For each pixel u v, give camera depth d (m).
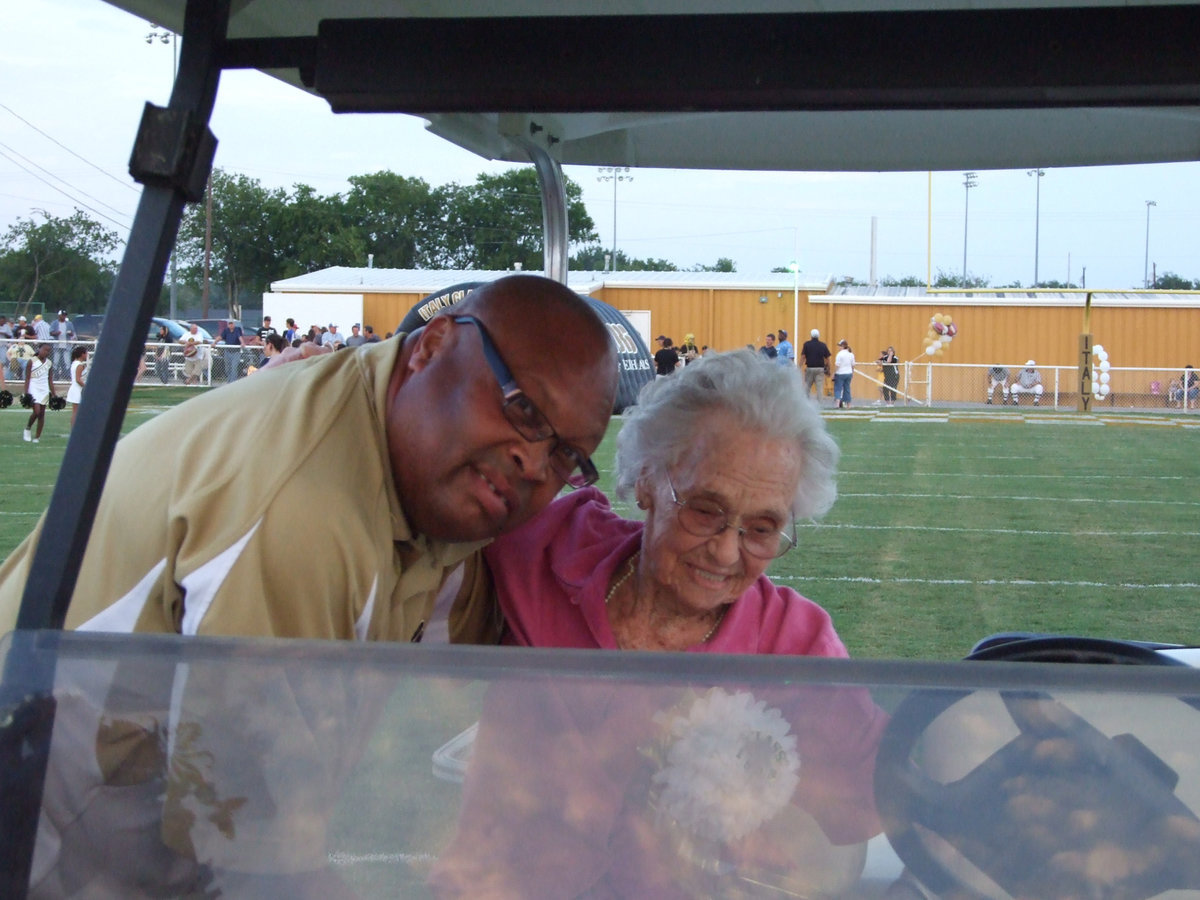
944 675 1.16
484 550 2.29
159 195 1.33
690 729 1.18
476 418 1.67
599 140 2.83
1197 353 31.03
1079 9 1.31
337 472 1.63
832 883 1.20
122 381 1.29
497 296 1.72
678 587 2.18
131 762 1.18
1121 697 1.14
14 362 26.72
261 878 1.18
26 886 1.16
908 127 2.72
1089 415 28.39
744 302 32.38
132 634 1.19
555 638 2.25
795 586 8.52
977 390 31.67
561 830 1.18
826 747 1.18
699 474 2.09
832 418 26.95
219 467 1.59
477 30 1.38
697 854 1.20
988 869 1.17
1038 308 31.78
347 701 1.18
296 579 1.54
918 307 32.19
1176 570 9.33
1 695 1.18
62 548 1.26
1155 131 2.65
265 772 1.18
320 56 1.39
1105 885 1.15
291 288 30.00
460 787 1.18
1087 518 12.16
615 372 1.80
